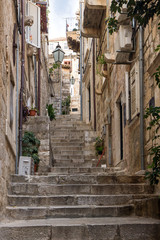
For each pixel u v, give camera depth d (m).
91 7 10.63
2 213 4.64
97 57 12.02
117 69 9.10
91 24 12.08
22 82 9.45
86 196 5.34
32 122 9.84
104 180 6.15
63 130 14.34
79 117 19.11
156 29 5.75
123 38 7.00
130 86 7.37
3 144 4.85
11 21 6.55
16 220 4.80
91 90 15.04
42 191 5.66
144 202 4.88
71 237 4.04
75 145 12.98
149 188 5.73
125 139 8.05
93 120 14.23
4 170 4.94
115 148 9.41
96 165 10.77
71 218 4.90
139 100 6.62
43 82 18.25
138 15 4.14
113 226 4.09
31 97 13.27
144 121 6.41
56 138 13.59
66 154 12.03
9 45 5.96
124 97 8.10
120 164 8.64
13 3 7.14
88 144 12.92
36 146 9.50
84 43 17.77
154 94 5.78
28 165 7.50
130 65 7.51
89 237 4.05
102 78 11.69
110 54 8.73
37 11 12.62
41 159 9.41
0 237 3.94
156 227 4.11
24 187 5.66
